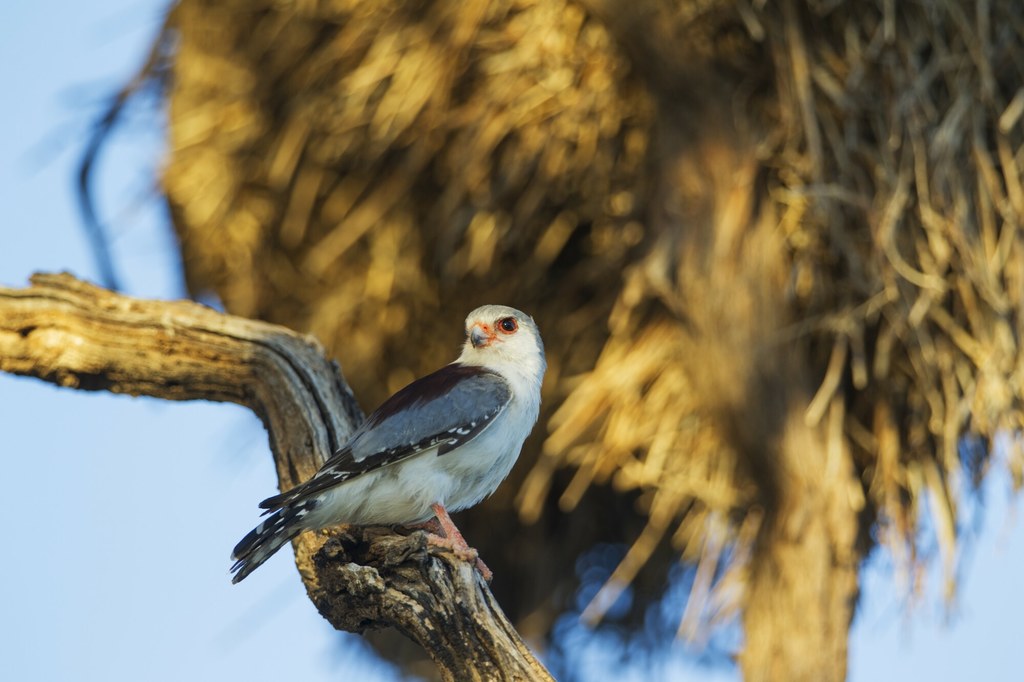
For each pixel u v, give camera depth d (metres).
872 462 10.41
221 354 7.40
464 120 10.77
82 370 7.17
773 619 9.28
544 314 11.64
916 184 9.87
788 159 10.01
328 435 7.28
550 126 10.62
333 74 11.05
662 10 9.84
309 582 7.00
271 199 11.65
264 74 11.29
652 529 11.78
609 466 10.69
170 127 11.55
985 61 9.88
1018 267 9.87
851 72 9.87
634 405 10.53
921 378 9.87
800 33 10.04
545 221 11.24
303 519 6.57
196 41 11.37
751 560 9.85
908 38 9.93
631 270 10.60
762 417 9.54
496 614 5.91
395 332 11.83
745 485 10.22
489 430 7.39
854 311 9.87
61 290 7.25
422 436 7.02
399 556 5.94
